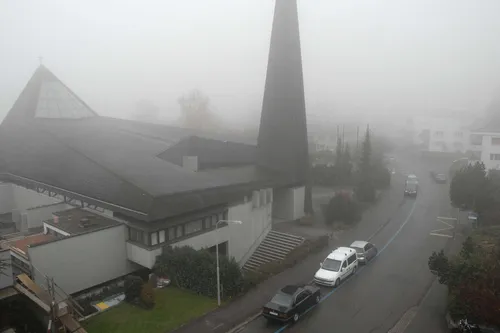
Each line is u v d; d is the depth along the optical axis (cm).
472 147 7056
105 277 2555
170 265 2464
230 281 2302
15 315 1964
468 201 3606
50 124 4775
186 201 2697
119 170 3083
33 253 2220
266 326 2000
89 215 2933
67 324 1859
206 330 1962
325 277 2461
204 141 4144
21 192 3947
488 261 1916
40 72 5597
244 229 3212
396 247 3175
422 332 1928
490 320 1722
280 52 3794
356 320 2050
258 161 4016
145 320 2038
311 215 3975
